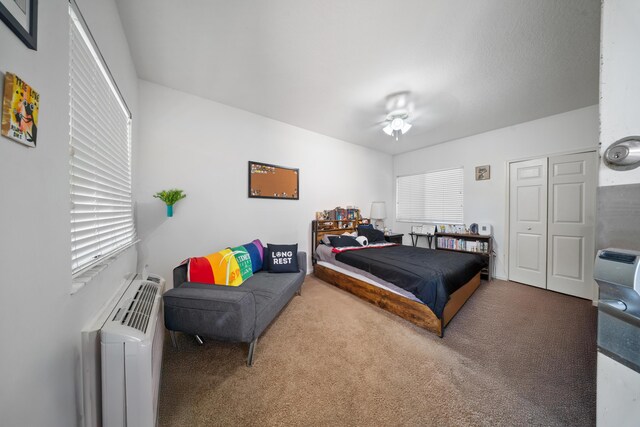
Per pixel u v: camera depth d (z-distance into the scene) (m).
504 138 3.47
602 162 0.64
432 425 1.16
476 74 2.15
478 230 3.70
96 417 0.91
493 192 3.60
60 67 0.81
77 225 1.02
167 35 1.71
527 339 1.89
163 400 1.29
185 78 2.26
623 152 0.57
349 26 1.61
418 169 4.69
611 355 0.61
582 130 2.82
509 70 2.08
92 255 1.18
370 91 2.47
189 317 1.50
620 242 0.60
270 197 3.21
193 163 2.56
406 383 1.42
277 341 1.85
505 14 1.49
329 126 3.51
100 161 1.28
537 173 3.17
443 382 1.43
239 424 1.16
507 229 3.46
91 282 1.02
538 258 3.16
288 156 3.43
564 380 1.44
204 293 1.54
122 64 1.63
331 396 1.32
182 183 2.49
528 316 2.29
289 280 2.30
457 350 1.74
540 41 1.72
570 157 2.91
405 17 1.52
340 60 1.97
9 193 0.56
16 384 0.57
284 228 3.40
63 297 0.79
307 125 3.48
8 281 0.55
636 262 0.53
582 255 2.81
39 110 0.69
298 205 3.57
